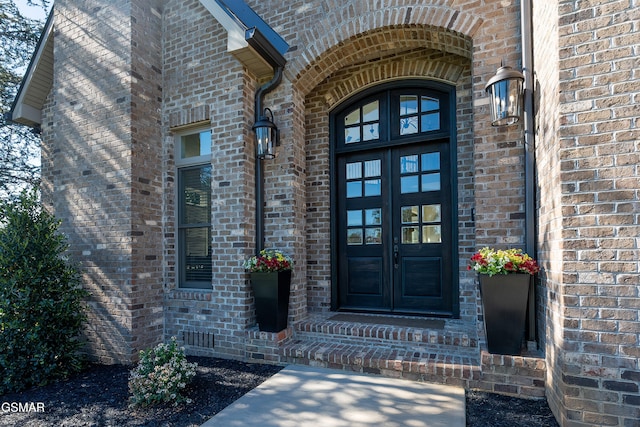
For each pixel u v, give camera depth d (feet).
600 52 7.62
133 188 14.24
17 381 11.54
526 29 10.46
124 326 13.98
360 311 15.34
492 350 10.03
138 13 14.88
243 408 9.22
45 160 18.29
